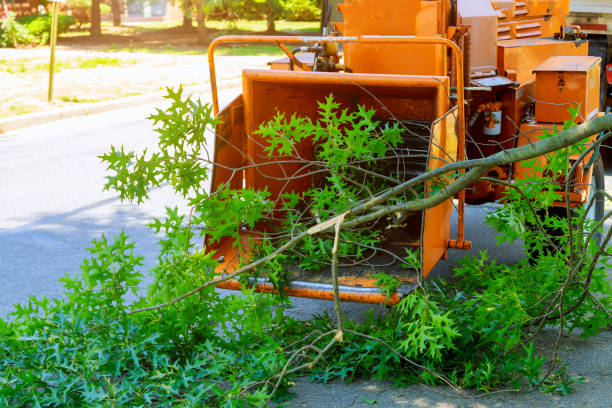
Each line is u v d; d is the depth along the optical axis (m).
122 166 3.77
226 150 4.44
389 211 3.41
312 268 4.34
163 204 7.66
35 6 33.88
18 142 11.02
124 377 3.81
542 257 4.31
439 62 4.83
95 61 21.22
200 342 4.00
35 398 3.35
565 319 4.18
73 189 8.20
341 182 4.58
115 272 3.99
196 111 3.87
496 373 3.81
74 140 11.04
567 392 3.65
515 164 5.08
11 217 7.15
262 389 3.37
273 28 31.52
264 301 4.02
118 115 13.49
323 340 4.04
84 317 3.88
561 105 5.07
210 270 4.05
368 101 5.08
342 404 3.60
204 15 29.58
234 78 17.50
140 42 29.22
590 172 5.05
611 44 9.30
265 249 4.23
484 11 5.31
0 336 3.77
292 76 4.46
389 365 3.86
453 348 3.81
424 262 3.97
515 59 5.94
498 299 3.90
